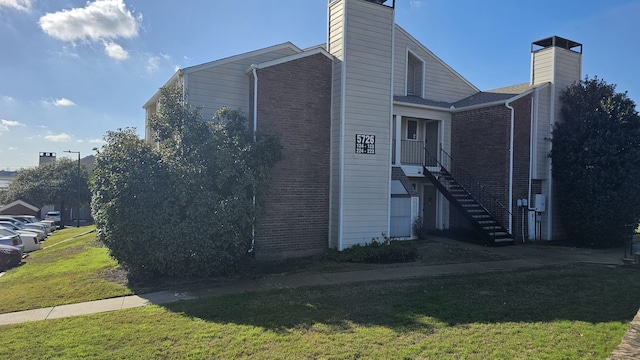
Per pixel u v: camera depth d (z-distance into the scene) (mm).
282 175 12305
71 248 16344
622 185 14453
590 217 14820
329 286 8703
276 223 12203
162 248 9234
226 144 10109
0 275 12125
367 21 13125
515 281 8906
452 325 6094
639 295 7676
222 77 12344
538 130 16625
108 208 9062
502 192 15680
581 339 5453
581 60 17719
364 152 13039
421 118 17031
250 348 5348
